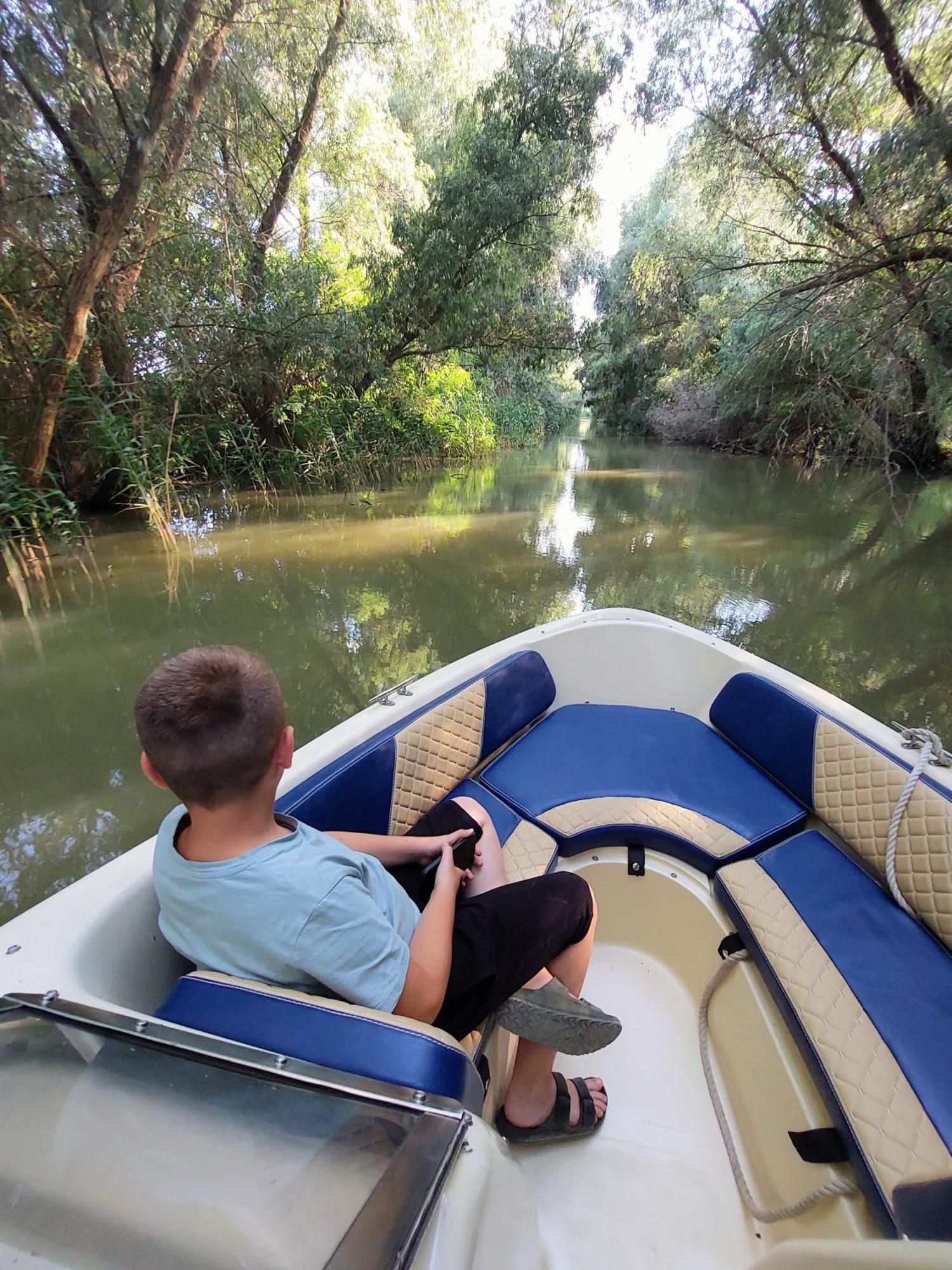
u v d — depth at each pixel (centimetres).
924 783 148
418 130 1328
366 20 818
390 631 404
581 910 118
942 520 745
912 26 607
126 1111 59
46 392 526
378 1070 72
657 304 1352
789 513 783
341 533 643
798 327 762
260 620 415
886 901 144
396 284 1016
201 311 726
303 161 918
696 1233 111
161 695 81
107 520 651
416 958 96
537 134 1001
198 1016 78
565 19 906
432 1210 57
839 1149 105
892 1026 117
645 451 1644
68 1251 46
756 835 168
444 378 1229
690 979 157
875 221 679
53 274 547
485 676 202
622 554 587
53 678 331
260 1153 57
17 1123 55
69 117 516
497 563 551
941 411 737
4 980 87
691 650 233
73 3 462
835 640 407
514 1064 129
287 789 141
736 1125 126
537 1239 76
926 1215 80
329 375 894
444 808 149
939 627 428
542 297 1262
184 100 589
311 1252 49
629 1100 132
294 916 83
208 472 834
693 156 862
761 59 688
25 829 221
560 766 197
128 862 114
